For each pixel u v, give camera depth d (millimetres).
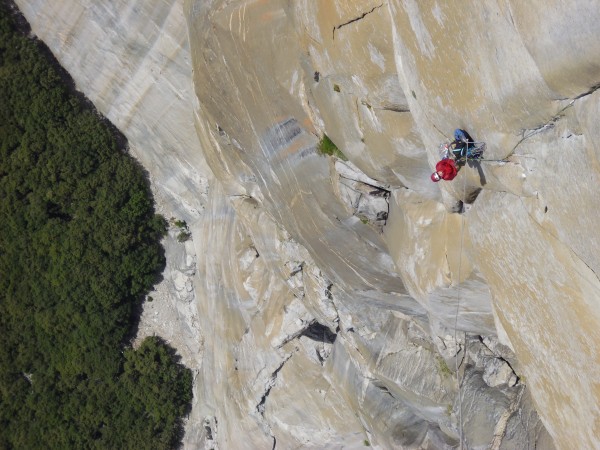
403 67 9961
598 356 8234
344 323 17922
